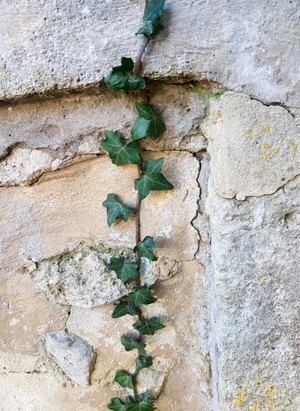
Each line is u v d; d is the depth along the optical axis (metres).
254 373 0.41
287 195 0.38
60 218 0.43
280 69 0.36
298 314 0.40
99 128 0.40
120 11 0.36
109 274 0.44
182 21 0.36
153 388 0.47
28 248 0.44
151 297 0.43
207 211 0.42
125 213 0.41
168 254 0.44
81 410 0.48
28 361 0.47
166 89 0.39
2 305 0.46
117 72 0.36
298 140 0.37
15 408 0.48
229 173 0.38
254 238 0.39
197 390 0.46
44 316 0.46
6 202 0.43
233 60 0.36
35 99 0.39
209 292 0.44
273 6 0.35
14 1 0.36
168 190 0.42
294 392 0.41
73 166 0.42
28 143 0.41
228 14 0.35
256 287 0.40
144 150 0.41
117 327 0.46
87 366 0.46
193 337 0.45
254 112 0.37
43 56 0.37
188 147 0.41
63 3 0.36
